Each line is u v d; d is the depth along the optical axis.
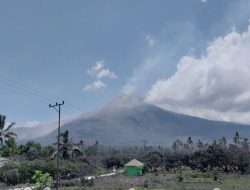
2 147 135.50
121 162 174.25
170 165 157.25
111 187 93.44
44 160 120.75
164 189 89.44
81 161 151.25
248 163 141.12
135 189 89.56
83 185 97.56
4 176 103.75
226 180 112.81
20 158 128.00
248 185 99.94
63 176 118.06
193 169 149.62
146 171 153.75
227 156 141.88
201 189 89.50
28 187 93.56
